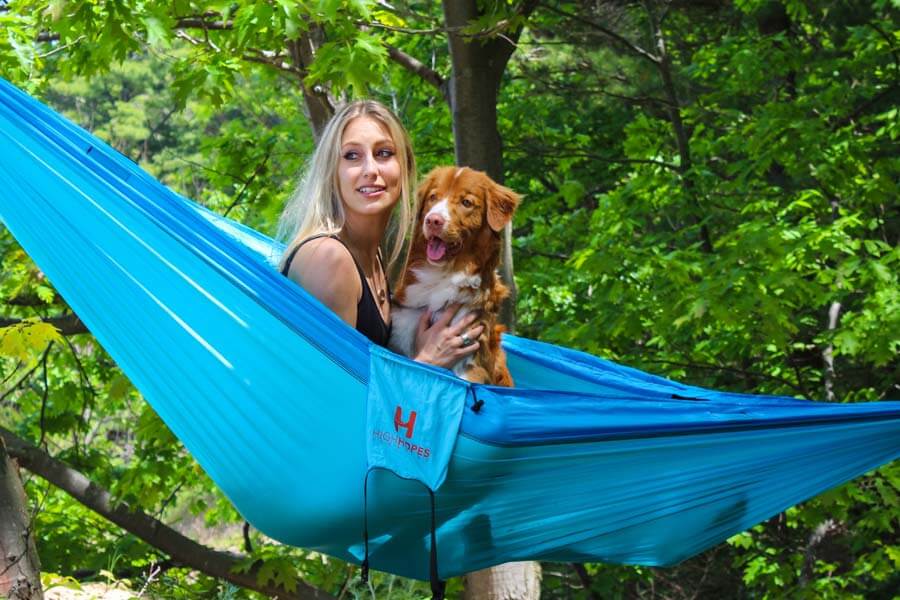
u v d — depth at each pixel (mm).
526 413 2791
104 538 7324
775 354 8875
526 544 3121
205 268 3033
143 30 5629
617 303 7461
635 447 2904
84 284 3305
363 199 3297
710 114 9836
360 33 5289
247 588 6457
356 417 2924
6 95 3293
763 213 8461
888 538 9633
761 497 3176
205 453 3182
